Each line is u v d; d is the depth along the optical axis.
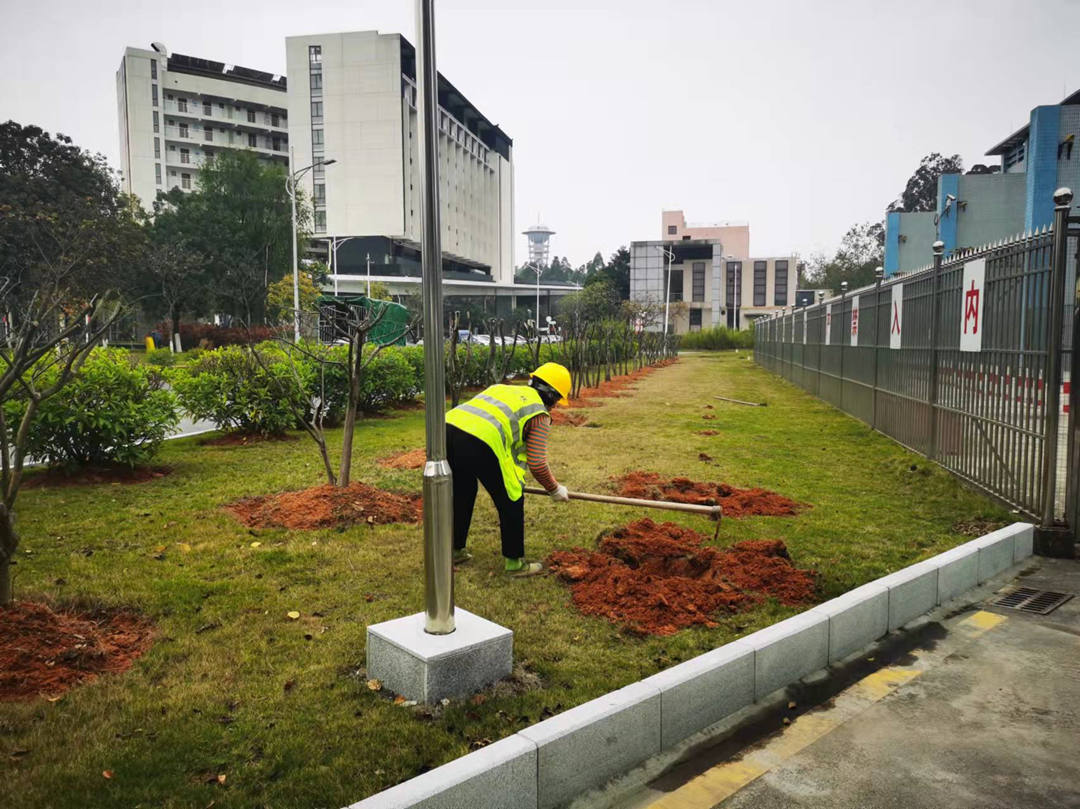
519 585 4.72
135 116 88.31
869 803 2.62
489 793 2.45
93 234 30.66
